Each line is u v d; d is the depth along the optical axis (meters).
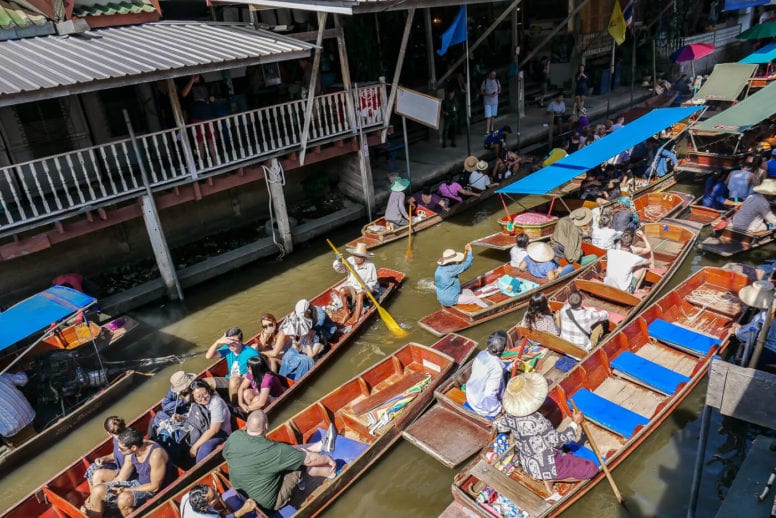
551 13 23.73
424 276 11.89
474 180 15.06
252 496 6.24
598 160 12.27
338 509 6.73
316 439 7.69
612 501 6.42
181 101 13.38
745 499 5.14
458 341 9.14
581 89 20.95
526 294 10.13
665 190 14.91
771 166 12.98
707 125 13.16
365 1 10.83
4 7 10.91
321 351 9.34
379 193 15.33
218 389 8.43
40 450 8.20
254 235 14.37
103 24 12.05
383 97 14.32
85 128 12.14
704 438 5.32
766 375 4.80
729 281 9.64
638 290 10.14
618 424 6.99
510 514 6.13
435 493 6.82
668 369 7.90
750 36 22.14
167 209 13.51
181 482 6.71
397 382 8.45
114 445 6.93
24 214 9.67
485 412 7.42
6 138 11.15
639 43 25.45
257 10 13.28
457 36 14.62
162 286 11.90
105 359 10.05
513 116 21.53
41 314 8.61
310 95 12.45
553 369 8.23
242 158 12.16
